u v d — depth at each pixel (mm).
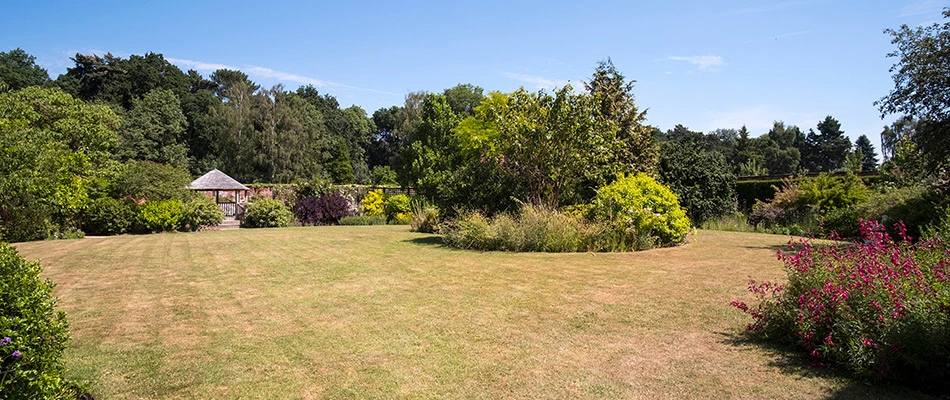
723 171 18500
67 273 7879
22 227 14258
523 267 7930
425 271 7664
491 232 10531
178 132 44469
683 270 7488
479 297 5828
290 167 44750
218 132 46469
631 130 18859
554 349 4020
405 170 36312
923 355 3141
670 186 17484
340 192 25141
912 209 11055
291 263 8742
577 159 11422
